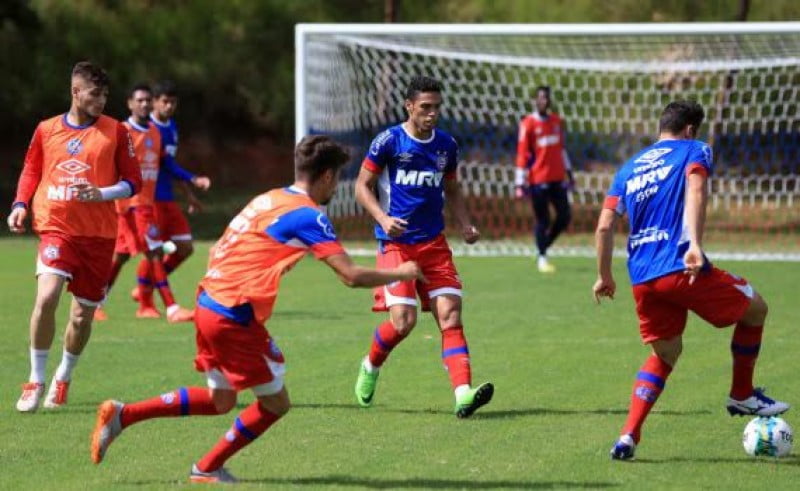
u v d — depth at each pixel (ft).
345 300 164.04
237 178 331.57
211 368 69.82
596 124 279.90
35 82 302.66
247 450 79.77
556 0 307.58
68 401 96.12
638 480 71.87
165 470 74.08
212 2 321.32
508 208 301.43
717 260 224.33
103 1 317.42
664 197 76.95
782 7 292.81
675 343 78.18
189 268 208.44
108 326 139.33
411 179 92.22
